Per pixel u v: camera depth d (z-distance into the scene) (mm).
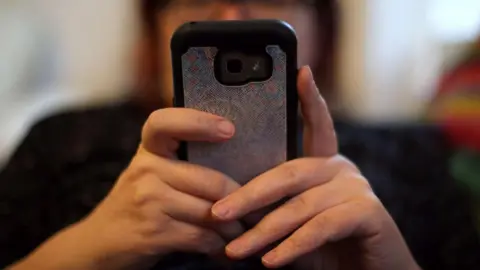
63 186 659
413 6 1107
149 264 431
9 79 1225
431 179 705
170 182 405
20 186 663
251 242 401
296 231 406
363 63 1126
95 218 445
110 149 669
